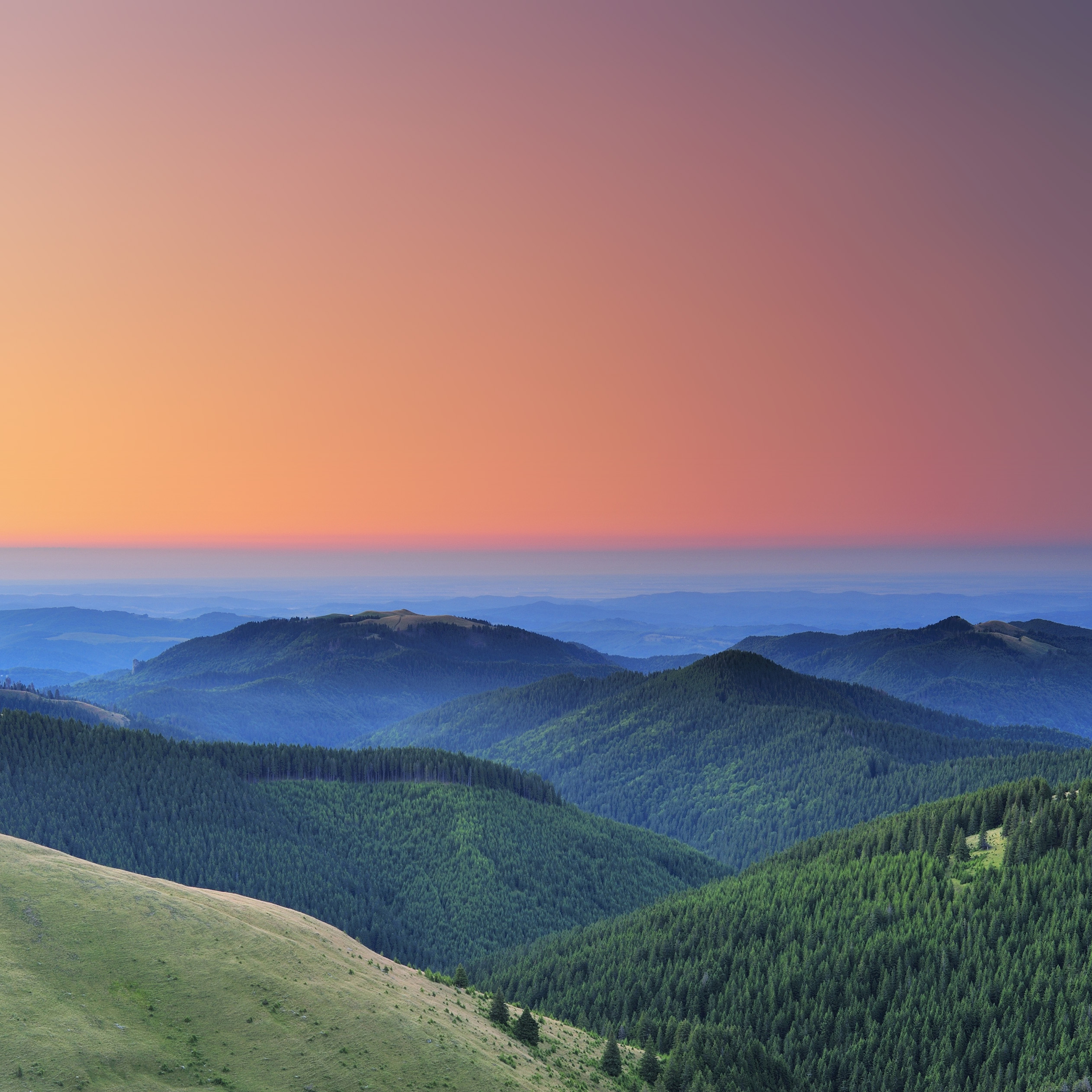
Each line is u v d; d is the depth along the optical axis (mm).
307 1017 98875
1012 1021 166875
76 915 102438
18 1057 79312
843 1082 164375
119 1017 89500
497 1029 123875
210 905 119812
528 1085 102875
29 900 102375
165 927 106375
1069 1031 162250
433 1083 94438
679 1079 135125
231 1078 86188
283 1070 89500
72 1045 82812
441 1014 116062
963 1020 170375
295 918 136875
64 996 89500
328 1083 89188
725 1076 148500
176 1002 94500
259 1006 98000
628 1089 122750
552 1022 152625
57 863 113688
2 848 114625
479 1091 95438
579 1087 112750
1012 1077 155875
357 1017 101875
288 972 107188
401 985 123062
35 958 93625
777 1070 162875
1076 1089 147500
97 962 96250
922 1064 164250
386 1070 94125
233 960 104688
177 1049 88000
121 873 121062
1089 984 168250
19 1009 85188
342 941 135625
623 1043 160750
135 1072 82938
